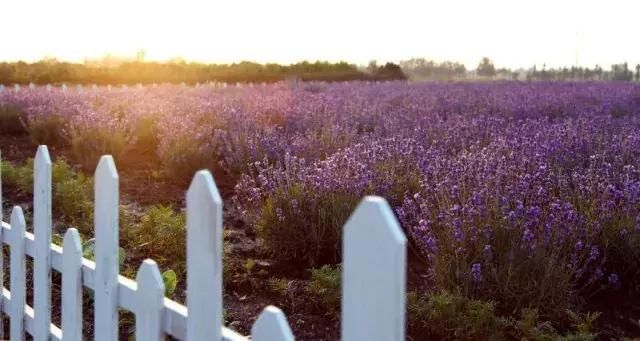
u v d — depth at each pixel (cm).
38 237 239
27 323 255
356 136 684
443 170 418
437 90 1850
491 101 1235
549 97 1319
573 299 311
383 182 419
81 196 486
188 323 163
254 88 2228
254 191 423
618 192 356
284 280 329
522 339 266
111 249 195
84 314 302
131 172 691
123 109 995
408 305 289
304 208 385
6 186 580
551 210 341
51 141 890
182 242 376
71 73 4066
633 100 1310
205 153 639
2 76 3816
